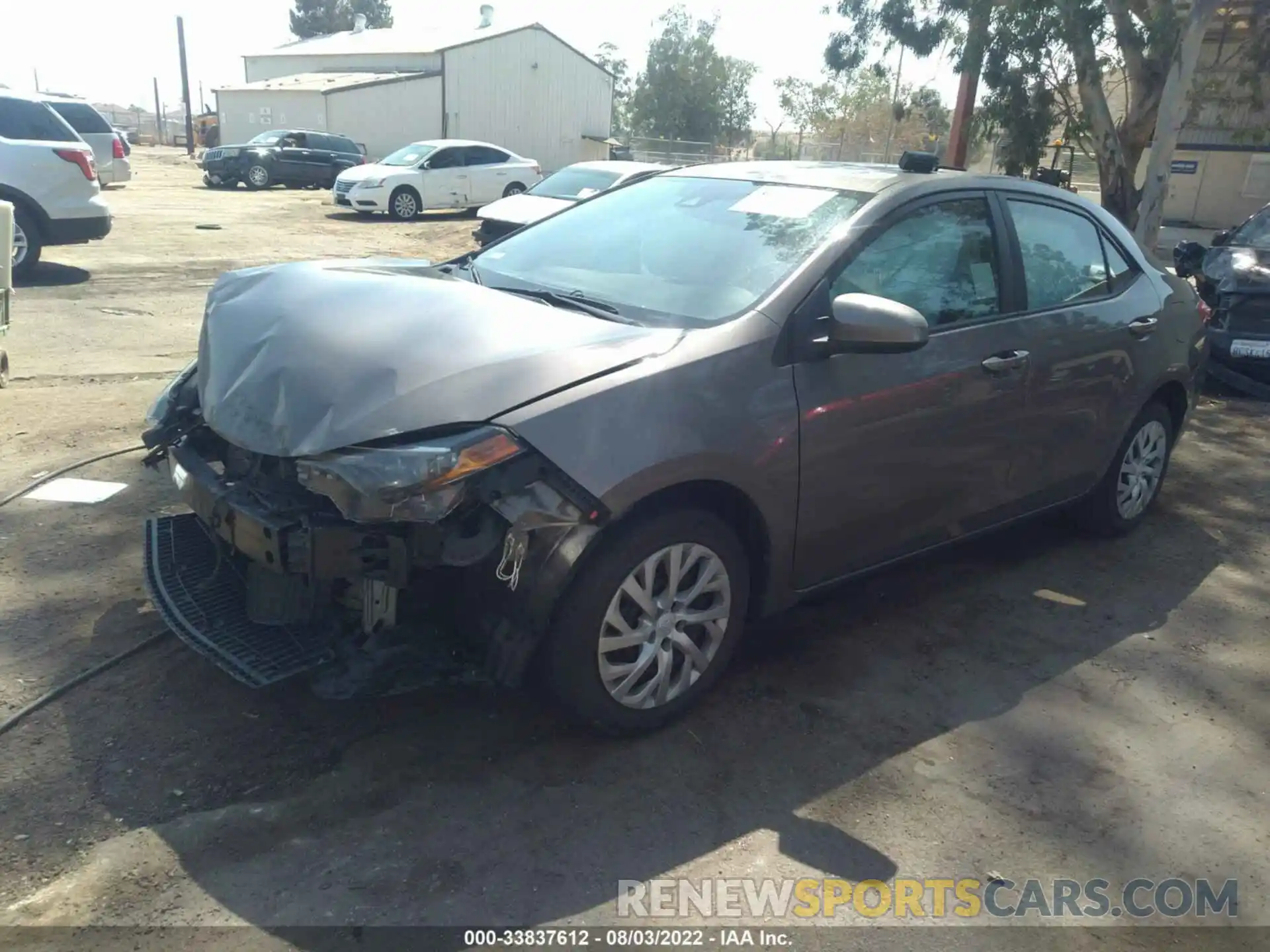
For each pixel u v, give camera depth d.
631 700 3.16
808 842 2.84
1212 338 8.43
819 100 45.97
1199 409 8.04
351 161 28.75
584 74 42.88
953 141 15.97
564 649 2.98
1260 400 8.45
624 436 2.92
